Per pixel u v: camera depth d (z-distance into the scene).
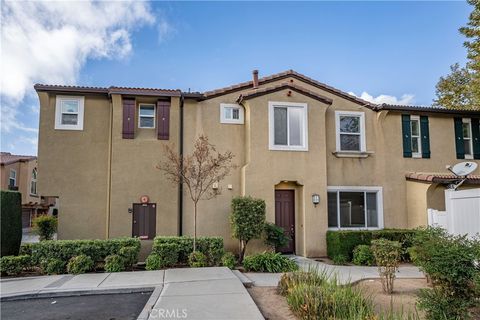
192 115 13.76
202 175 12.09
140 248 11.79
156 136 13.43
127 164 12.95
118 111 13.09
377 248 8.45
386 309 6.80
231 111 14.06
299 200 13.80
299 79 15.23
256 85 14.45
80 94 13.30
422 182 14.18
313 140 13.78
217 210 13.28
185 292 7.72
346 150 14.84
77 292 8.09
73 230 12.76
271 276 9.80
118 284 8.59
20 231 11.72
